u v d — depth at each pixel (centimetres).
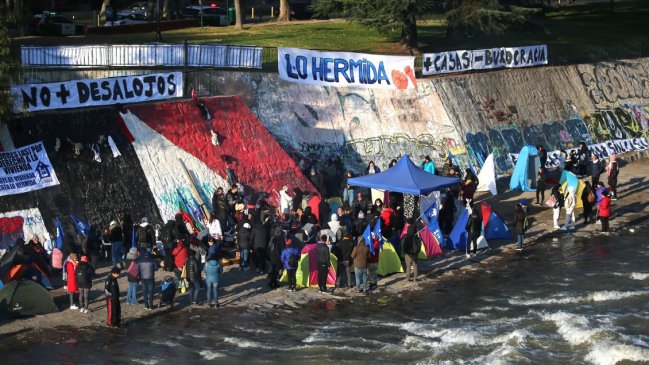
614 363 2242
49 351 2303
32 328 2464
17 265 2677
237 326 2522
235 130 3631
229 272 2998
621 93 5456
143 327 2498
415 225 3100
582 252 3341
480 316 2619
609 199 3600
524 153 4303
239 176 3516
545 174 4269
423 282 2964
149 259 2616
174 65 3781
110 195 3184
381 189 3225
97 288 2788
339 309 2684
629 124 5353
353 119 4134
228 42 5056
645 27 7088
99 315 2581
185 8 6359
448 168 3997
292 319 2588
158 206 3259
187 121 3509
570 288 2897
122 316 2572
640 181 4591
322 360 2269
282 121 3922
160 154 3372
